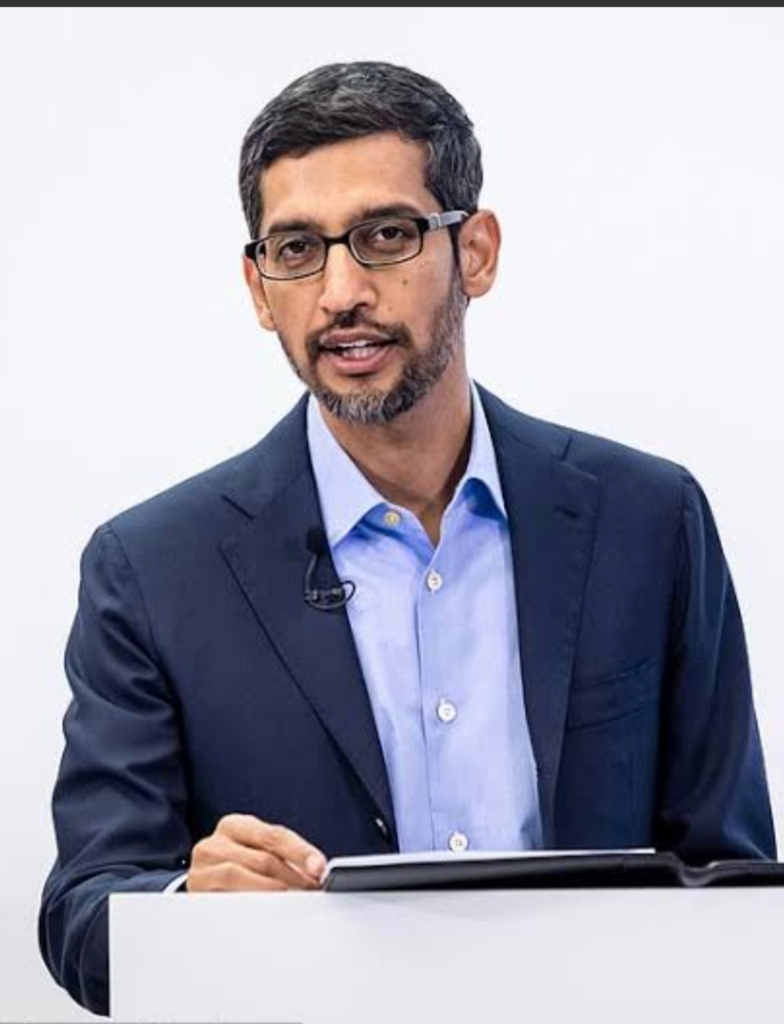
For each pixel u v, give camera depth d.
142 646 4.81
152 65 6.39
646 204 6.32
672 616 5.02
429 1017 3.61
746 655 5.15
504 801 4.78
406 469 4.88
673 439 6.28
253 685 4.75
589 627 4.90
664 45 6.36
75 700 4.87
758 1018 3.68
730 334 6.29
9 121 6.35
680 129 6.34
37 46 6.38
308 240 4.57
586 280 6.30
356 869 3.57
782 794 6.14
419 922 3.62
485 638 4.89
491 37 6.38
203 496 4.99
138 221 6.33
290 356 4.63
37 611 6.20
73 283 6.30
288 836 3.88
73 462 6.25
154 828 4.62
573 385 6.27
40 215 6.32
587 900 3.65
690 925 3.68
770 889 3.70
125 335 6.29
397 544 4.90
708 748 5.03
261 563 4.84
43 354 6.28
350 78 4.63
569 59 6.36
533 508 4.96
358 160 4.56
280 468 4.96
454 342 4.75
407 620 4.85
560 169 6.33
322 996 3.60
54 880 4.62
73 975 4.37
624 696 4.88
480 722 4.82
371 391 4.57
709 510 5.21
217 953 3.61
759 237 6.31
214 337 6.30
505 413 5.14
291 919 3.61
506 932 3.64
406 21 6.40
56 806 4.75
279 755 4.71
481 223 4.86
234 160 6.37
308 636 4.77
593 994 3.64
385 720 4.77
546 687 4.81
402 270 4.55
